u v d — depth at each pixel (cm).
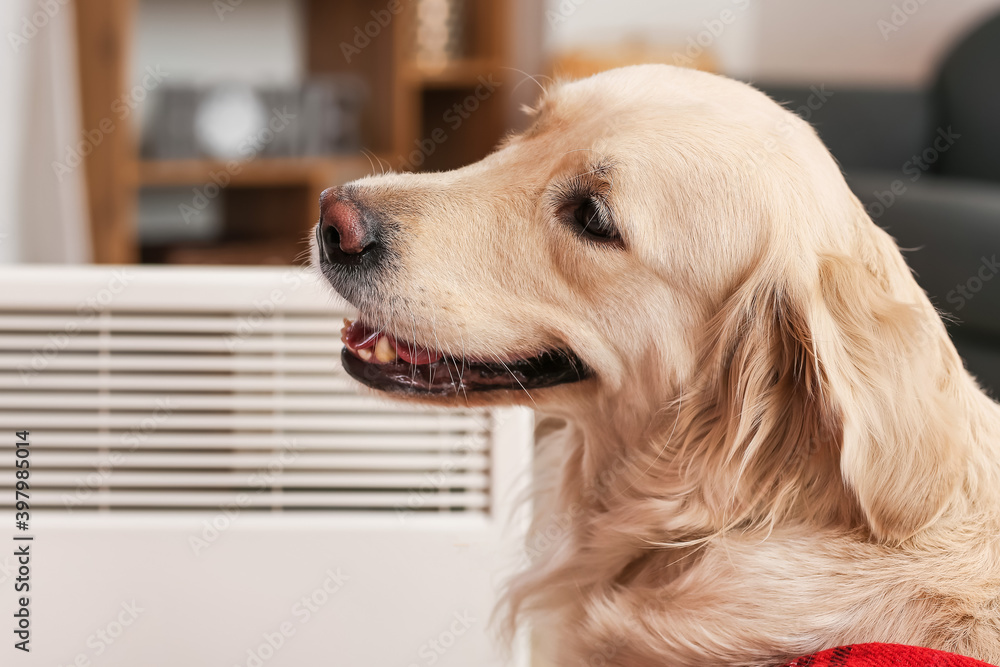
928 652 77
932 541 92
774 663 93
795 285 97
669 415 108
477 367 114
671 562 105
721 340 102
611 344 107
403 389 115
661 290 103
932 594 89
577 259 105
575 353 109
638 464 112
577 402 115
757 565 97
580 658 113
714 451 104
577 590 117
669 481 108
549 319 108
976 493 95
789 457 99
